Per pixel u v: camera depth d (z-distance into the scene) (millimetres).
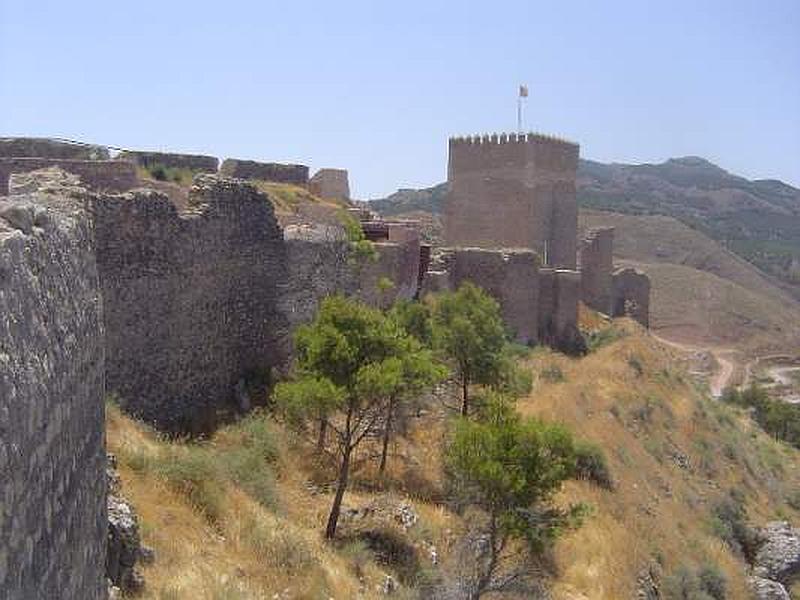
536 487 16781
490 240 48750
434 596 17047
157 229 17375
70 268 7160
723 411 47562
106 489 9148
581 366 38781
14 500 5051
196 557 13312
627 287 53969
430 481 22344
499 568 19578
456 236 49969
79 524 7223
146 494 14305
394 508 19797
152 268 17234
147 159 35688
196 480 15398
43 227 6512
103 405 8852
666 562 25734
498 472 16422
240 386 21250
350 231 29094
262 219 22266
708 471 36312
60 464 6395
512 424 17156
